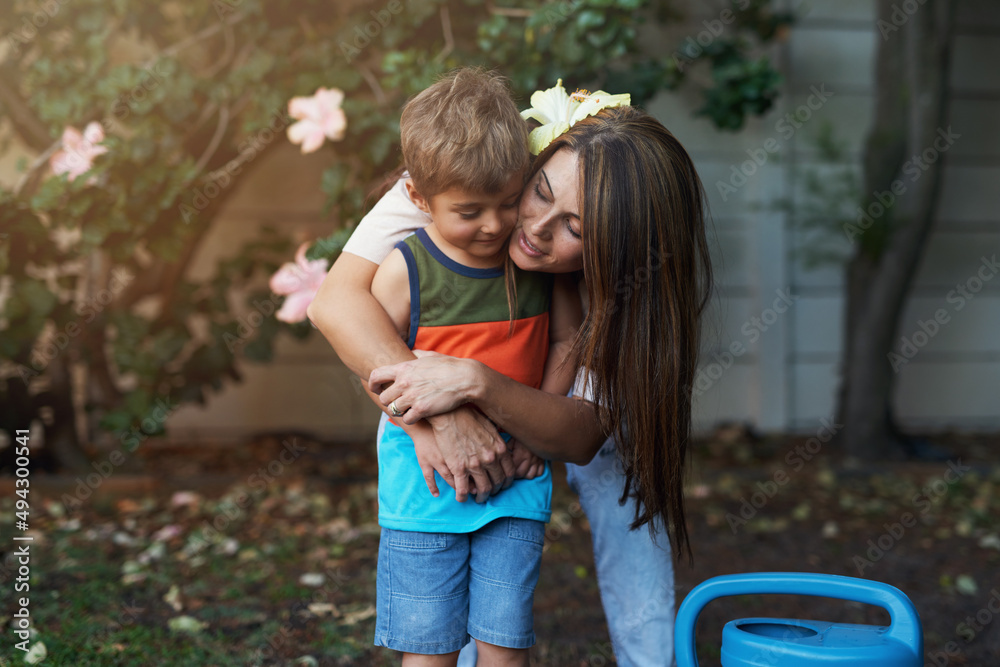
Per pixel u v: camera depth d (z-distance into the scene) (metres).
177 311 4.02
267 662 2.19
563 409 1.50
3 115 3.70
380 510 1.56
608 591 1.83
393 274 1.51
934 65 4.84
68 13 3.32
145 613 2.52
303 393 5.53
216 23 3.44
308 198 5.48
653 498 1.56
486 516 1.50
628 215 1.43
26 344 3.79
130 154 2.99
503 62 2.89
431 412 1.42
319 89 2.79
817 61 5.85
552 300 1.62
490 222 1.41
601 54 2.83
